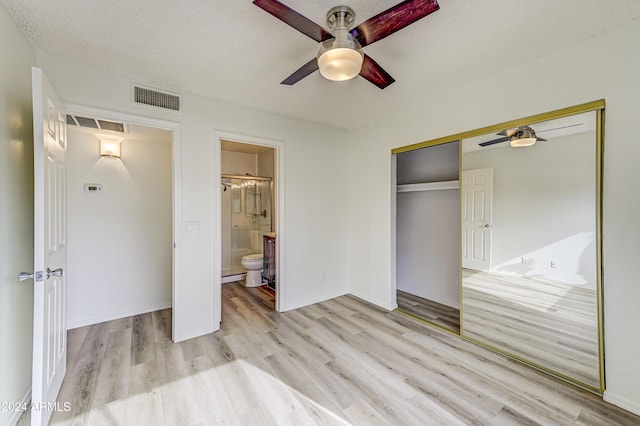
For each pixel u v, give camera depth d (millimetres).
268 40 1837
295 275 3391
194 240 2635
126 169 3158
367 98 2789
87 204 2928
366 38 1474
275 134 3191
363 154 3676
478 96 2447
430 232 3600
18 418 1602
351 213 3885
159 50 1950
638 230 1653
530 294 2238
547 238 2125
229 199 5000
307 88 2557
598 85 1798
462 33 1761
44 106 1498
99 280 2984
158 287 3354
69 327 2805
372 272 3572
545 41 1852
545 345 2139
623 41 1693
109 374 2021
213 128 2744
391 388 1888
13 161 1582
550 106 2021
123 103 2275
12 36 1588
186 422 1588
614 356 1738
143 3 1494
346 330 2787
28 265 1738
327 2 1490
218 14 1587
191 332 2615
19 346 1624
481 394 1824
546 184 2109
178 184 2551
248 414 1650
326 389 1876
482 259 2535
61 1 1470
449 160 3344
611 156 1751
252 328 2830
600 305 1826
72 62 2072
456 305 3330
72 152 2855
